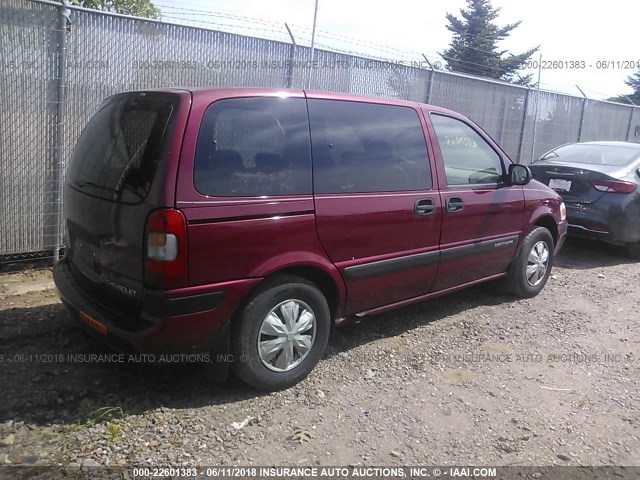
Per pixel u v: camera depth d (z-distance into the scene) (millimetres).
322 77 7492
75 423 3213
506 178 5273
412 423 3457
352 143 3990
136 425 3240
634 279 6953
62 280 3924
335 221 3785
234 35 6555
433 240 4516
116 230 3324
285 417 3424
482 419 3551
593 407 3775
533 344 4746
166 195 3094
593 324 5293
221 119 3357
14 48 5184
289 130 3660
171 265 3100
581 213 7555
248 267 3389
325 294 3982
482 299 5781
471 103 9789
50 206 5656
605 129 13305
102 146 3684
